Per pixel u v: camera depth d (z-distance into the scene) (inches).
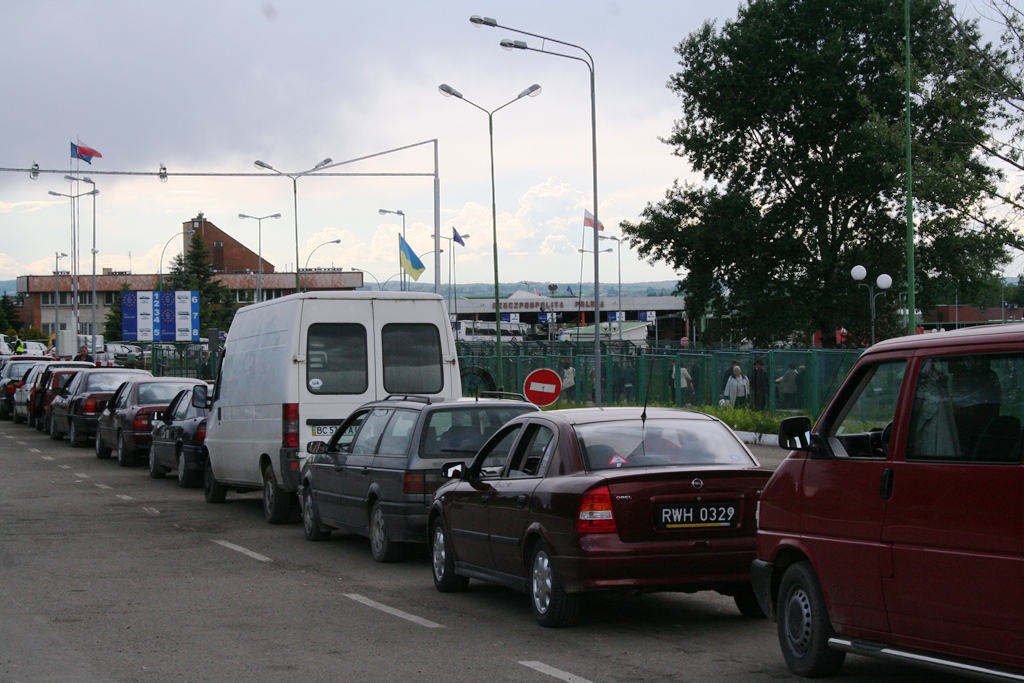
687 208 2193.7
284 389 599.8
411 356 614.5
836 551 269.6
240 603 406.0
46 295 5206.7
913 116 1270.9
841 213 2140.7
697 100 2228.1
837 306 2079.2
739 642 335.0
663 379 1424.7
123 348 3452.3
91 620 375.6
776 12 2081.7
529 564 365.7
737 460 361.7
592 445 356.8
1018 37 1015.0
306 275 4894.2
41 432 1483.8
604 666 303.7
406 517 473.7
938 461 245.0
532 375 836.0
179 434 838.5
